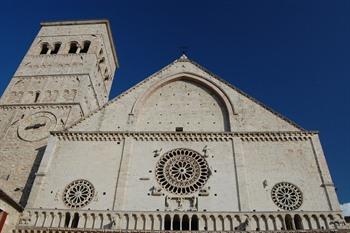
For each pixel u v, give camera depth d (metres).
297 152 38.75
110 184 36.69
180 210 34.12
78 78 52.97
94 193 35.94
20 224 33.12
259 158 38.41
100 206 34.81
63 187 36.72
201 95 47.16
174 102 46.44
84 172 37.91
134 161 38.78
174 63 50.91
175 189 36.50
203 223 32.91
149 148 40.09
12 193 39.19
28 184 40.12
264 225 32.44
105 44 64.69
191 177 37.41
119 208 34.19
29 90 51.78
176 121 44.00
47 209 34.53
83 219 33.66
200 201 34.97
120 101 46.19
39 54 58.28
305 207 33.88
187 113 44.91
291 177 36.44
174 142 40.53
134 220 33.28
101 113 44.50
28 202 34.97
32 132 45.75
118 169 38.06
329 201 33.97
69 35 62.09
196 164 38.41
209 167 37.84
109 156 39.38
